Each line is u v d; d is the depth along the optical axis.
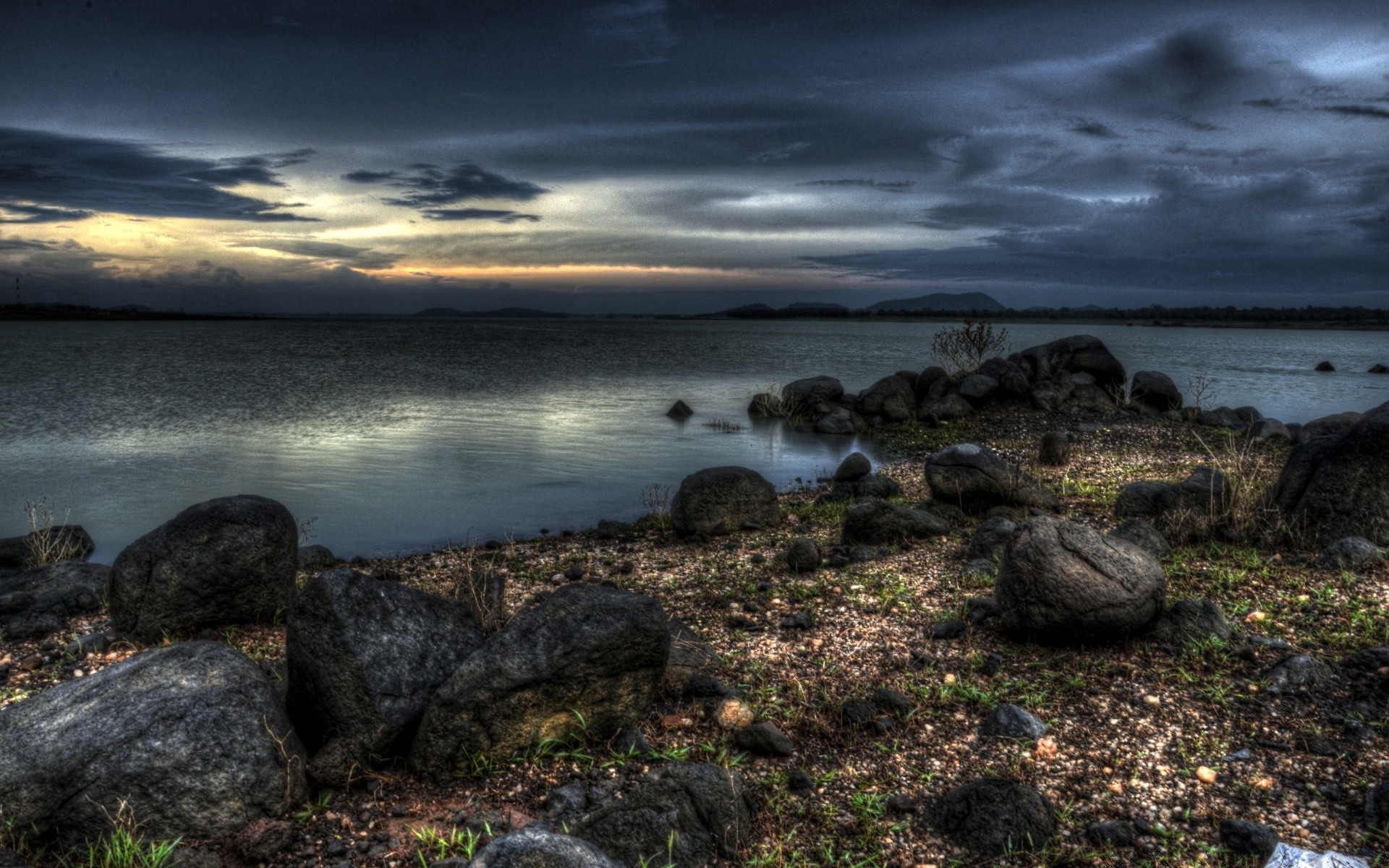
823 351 87.00
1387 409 11.92
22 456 22.47
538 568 11.68
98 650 8.13
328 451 23.56
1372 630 7.31
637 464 22.00
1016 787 5.08
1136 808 5.18
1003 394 29.27
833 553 11.41
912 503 15.30
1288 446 20.53
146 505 17.03
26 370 51.97
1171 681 6.76
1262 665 6.89
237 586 8.55
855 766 5.83
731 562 11.53
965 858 4.79
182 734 4.98
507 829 4.97
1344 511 9.62
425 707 5.88
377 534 14.81
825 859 4.80
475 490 18.55
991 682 7.03
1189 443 21.66
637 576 11.05
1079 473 17.33
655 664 6.31
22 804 4.69
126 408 33.19
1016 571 7.64
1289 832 4.86
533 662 5.79
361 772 5.60
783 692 7.03
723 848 4.83
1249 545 10.16
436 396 38.84
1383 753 5.54
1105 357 30.30
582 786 5.49
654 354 79.94
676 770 5.14
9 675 7.53
